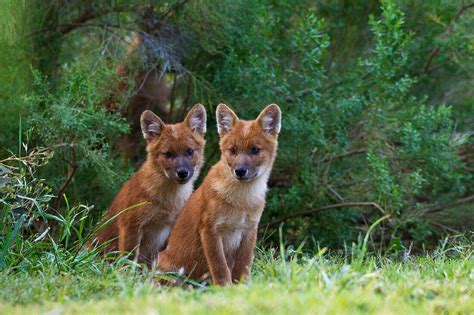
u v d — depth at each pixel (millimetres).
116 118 14773
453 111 16938
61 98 13391
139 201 10062
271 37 16469
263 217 16156
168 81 16906
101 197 14609
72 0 14859
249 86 15008
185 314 5668
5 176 9227
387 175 14617
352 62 17250
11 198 9375
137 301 6168
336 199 16203
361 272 7391
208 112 15750
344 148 15922
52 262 8297
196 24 14945
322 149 15789
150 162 10211
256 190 8961
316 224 16094
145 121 10359
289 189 15688
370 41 17406
